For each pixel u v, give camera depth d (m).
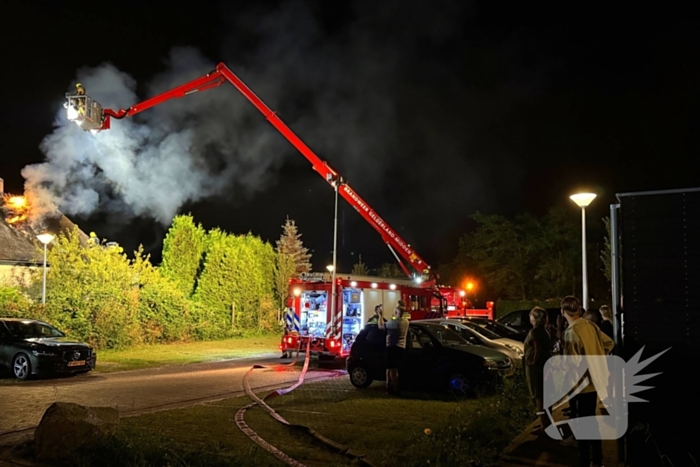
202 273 29.64
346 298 18.23
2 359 14.73
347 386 13.43
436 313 22.62
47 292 21.58
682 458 5.34
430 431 7.98
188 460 6.49
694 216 5.48
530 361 7.85
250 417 9.44
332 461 6.95
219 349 23.05
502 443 7.29
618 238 6.21
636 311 5.61
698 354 5.39
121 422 8.92
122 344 21.78
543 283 46.28
